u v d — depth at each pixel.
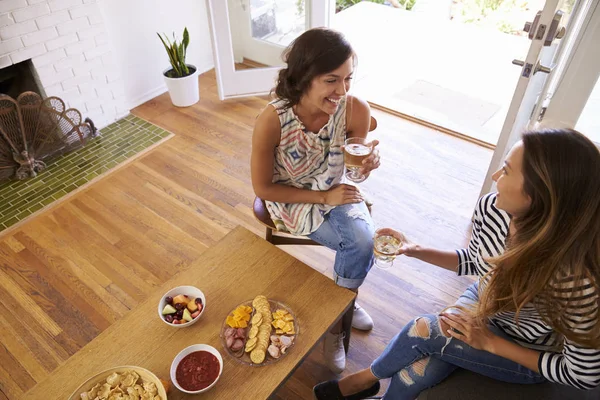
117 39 2.96
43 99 2.58
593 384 1.03
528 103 1.94
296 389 1.63
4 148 2.53
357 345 1.77
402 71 3.51
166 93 3.41
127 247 2.19
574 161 0.91
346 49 1.27
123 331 1.28
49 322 1.87
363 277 1.56
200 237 2.24
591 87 2.39
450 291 1.97
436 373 1.27
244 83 3.25
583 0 1.85
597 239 0.94
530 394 1.20
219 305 1.35
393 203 2.40
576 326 0.99
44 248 2.19
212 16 2.88
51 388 1.17
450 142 2.80
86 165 2.71
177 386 1.13
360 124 1.57
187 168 2.67
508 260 1.05
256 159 1.50
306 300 1.35
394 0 4.86
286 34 3.14
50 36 2.55
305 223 1.59
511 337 1.25
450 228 2.26
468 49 3.81
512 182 1.02
